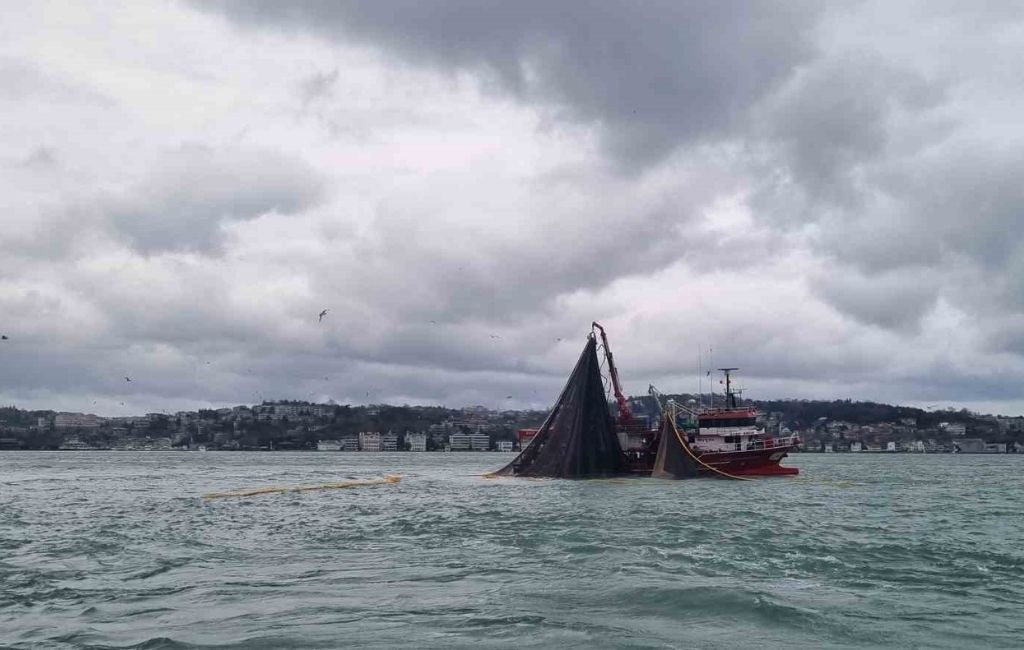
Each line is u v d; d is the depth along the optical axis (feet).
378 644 76.79
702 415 369.50
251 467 626.64
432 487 316.81
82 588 102.53
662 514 200.13
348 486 321.73
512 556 127.65
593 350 357.61
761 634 81.10
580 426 356.18
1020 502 261.24
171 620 85.76
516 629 82.02
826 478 405.80
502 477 374.84
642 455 368.07
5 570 115.55
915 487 352.28
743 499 254.27
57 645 76.79
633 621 85.25
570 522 179.32
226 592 99.71
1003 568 119.55
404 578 108.68
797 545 141.28
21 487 333.62
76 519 190.39
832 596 98.22
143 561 123.85
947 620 87.10
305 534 157.99
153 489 317.01
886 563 122.93
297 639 78.33
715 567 117.80
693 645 77.25
